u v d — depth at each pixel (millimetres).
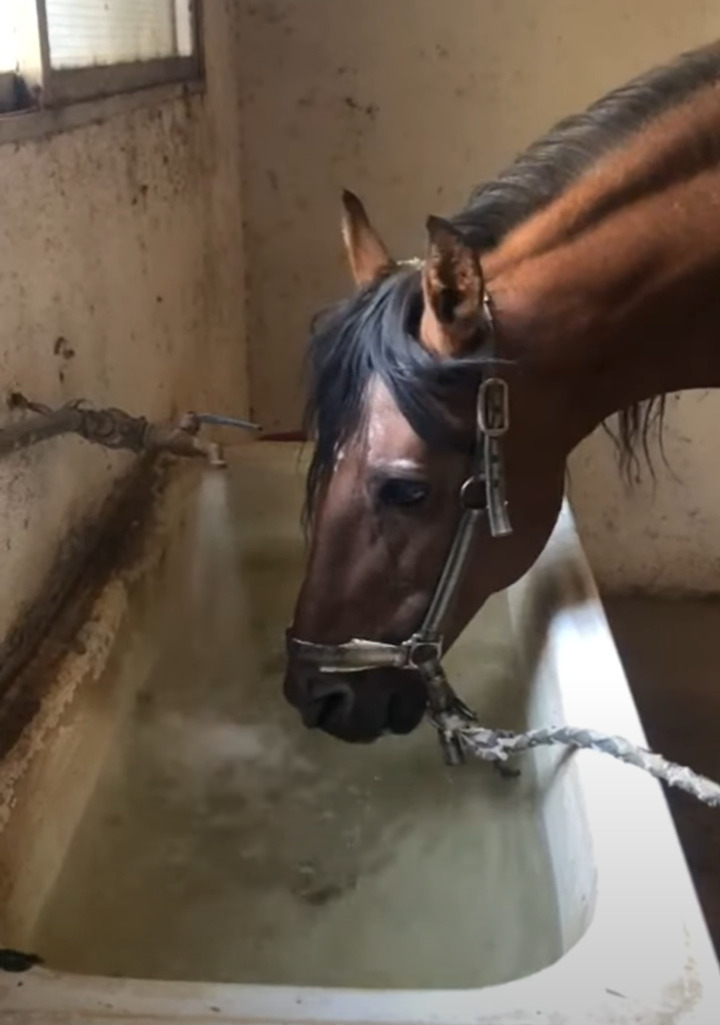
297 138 2385
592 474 2547
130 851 1172
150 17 1791
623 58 2293
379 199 2418
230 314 2340
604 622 1231
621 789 922
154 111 1742
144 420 1235
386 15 2299
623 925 766
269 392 2559
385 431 1137
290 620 1697
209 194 2127
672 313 1198
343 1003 699
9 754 1016
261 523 1772
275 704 1479
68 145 1336
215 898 1106
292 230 2443
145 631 1408
